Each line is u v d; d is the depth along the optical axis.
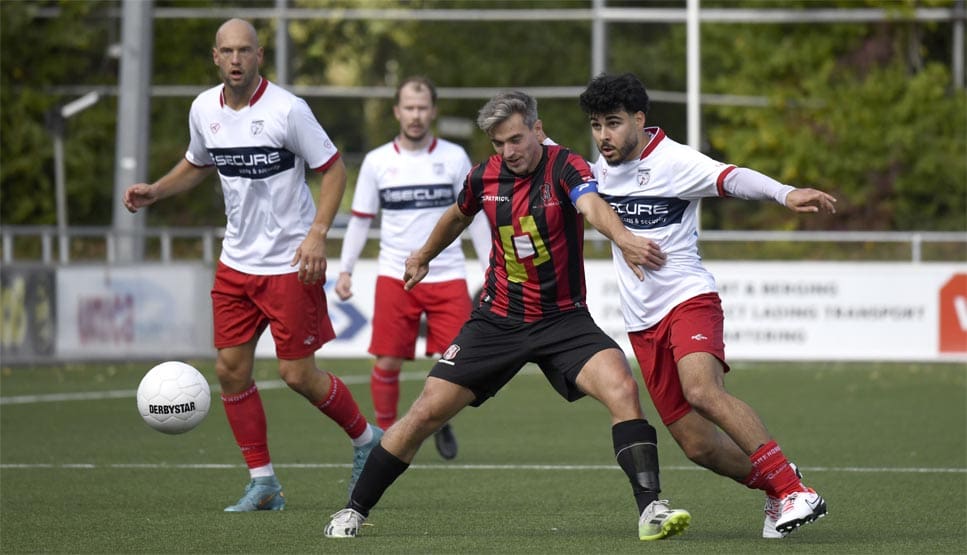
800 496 22.33
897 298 67.50
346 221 94.31
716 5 133.75
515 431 43.75
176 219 108.81
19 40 104.25
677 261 23.45
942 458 36.88
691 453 23.84
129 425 44.47
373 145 156.50
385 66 157.00
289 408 50.34
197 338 66.00
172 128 113.06
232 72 26.64
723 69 129.50
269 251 27.33
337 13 96.69
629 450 22.73
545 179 22.72
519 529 25.16
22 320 64.38
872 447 39.38
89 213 108.19
